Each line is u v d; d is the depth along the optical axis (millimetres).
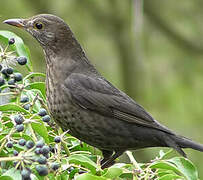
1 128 7461
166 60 22266
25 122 7098
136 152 19391
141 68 21594
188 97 21938
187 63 22156
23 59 8492
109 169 7059
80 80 10414
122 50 21578
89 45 21953
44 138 7441
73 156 7258
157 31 22359
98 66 21859
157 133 10297
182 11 22516
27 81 9320
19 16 20547
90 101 10227
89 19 21953
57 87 10281
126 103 10422
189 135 20938
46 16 10859
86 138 10289
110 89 10531
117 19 21922
